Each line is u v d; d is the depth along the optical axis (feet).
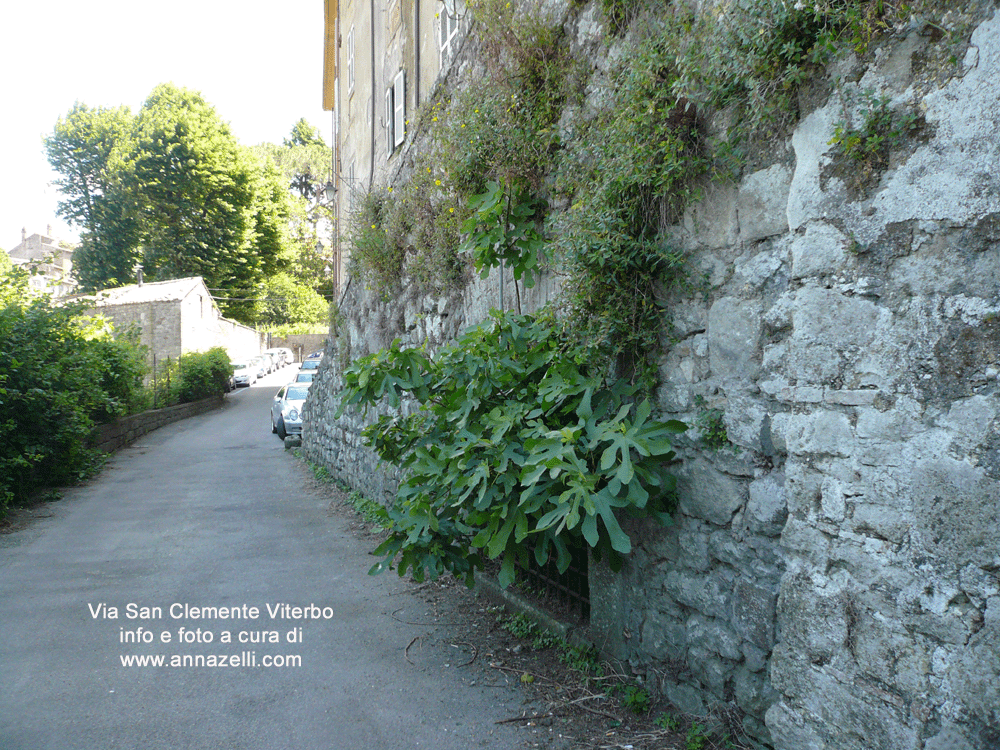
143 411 64.54
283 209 161.79
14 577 19.58
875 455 7.72
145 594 18.10
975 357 6.82
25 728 11.23
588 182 12.13
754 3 8.54
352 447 34.30
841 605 8.06
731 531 10.10
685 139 10.57
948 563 6.99
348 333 36.58
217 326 134.51
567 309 12.87
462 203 19.36
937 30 7.14
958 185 6.97
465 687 12.66
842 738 7.98
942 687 7.00
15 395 29.89
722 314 10.20
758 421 9.59
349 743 10.80
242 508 30.09
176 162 130.82
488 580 17.94
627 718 11.25
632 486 10.17
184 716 11.66
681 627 11.09
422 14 31.53
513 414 12.64
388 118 36.19
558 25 14.89
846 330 8.07
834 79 8.14
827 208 8.28
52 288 39.14
